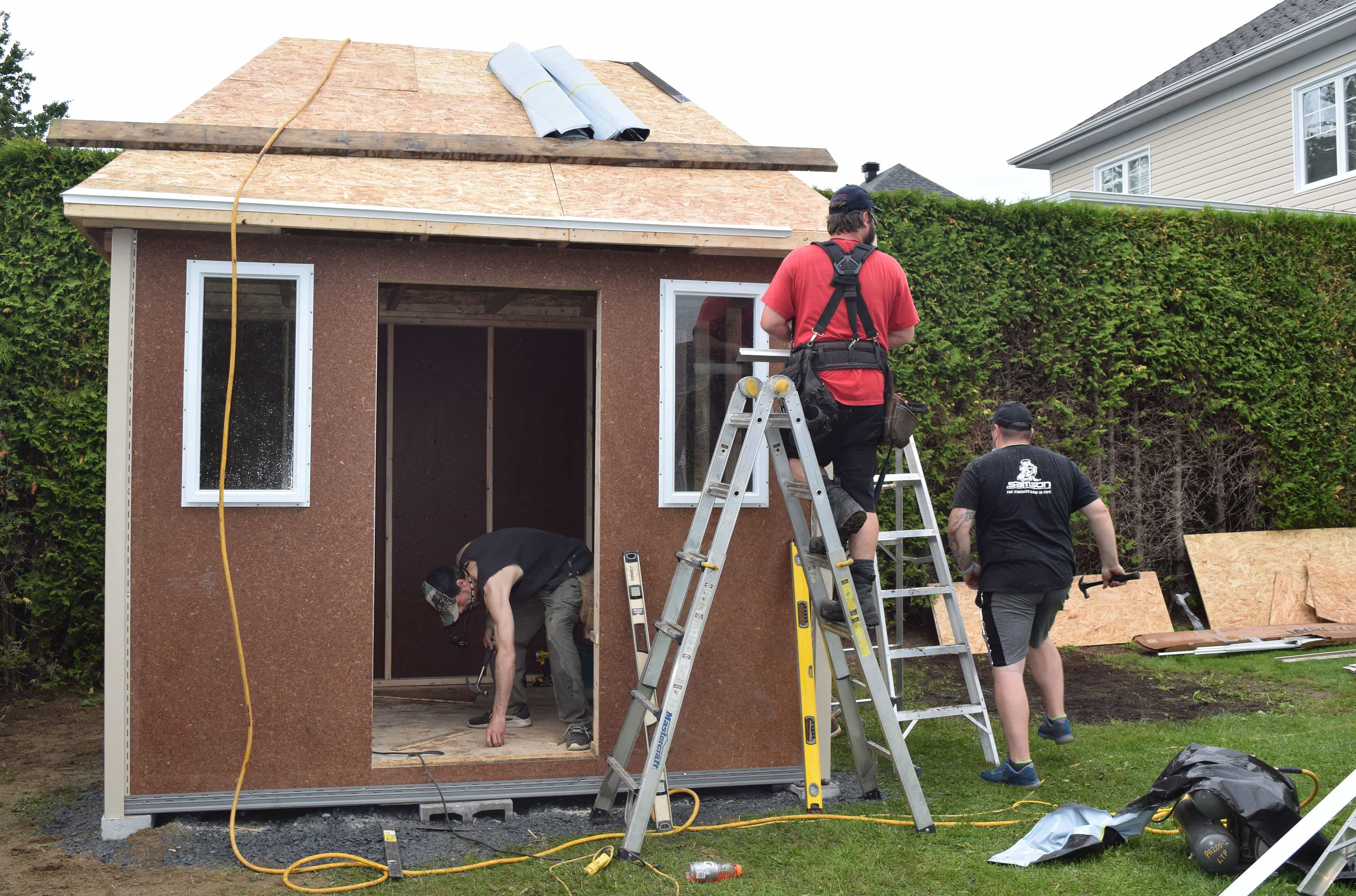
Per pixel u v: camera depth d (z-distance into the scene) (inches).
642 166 197.8
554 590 194.7
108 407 155.9
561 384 284.0
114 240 156.5
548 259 172.2
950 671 293.6
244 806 157.9
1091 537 344.5
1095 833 146.6
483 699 242.2
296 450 161.9
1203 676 279.1
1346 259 378.0
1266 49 524.7
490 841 156.3
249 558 160.1
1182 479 363.3
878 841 154.6
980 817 165.8
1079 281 350.6
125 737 155.7
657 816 159.3
